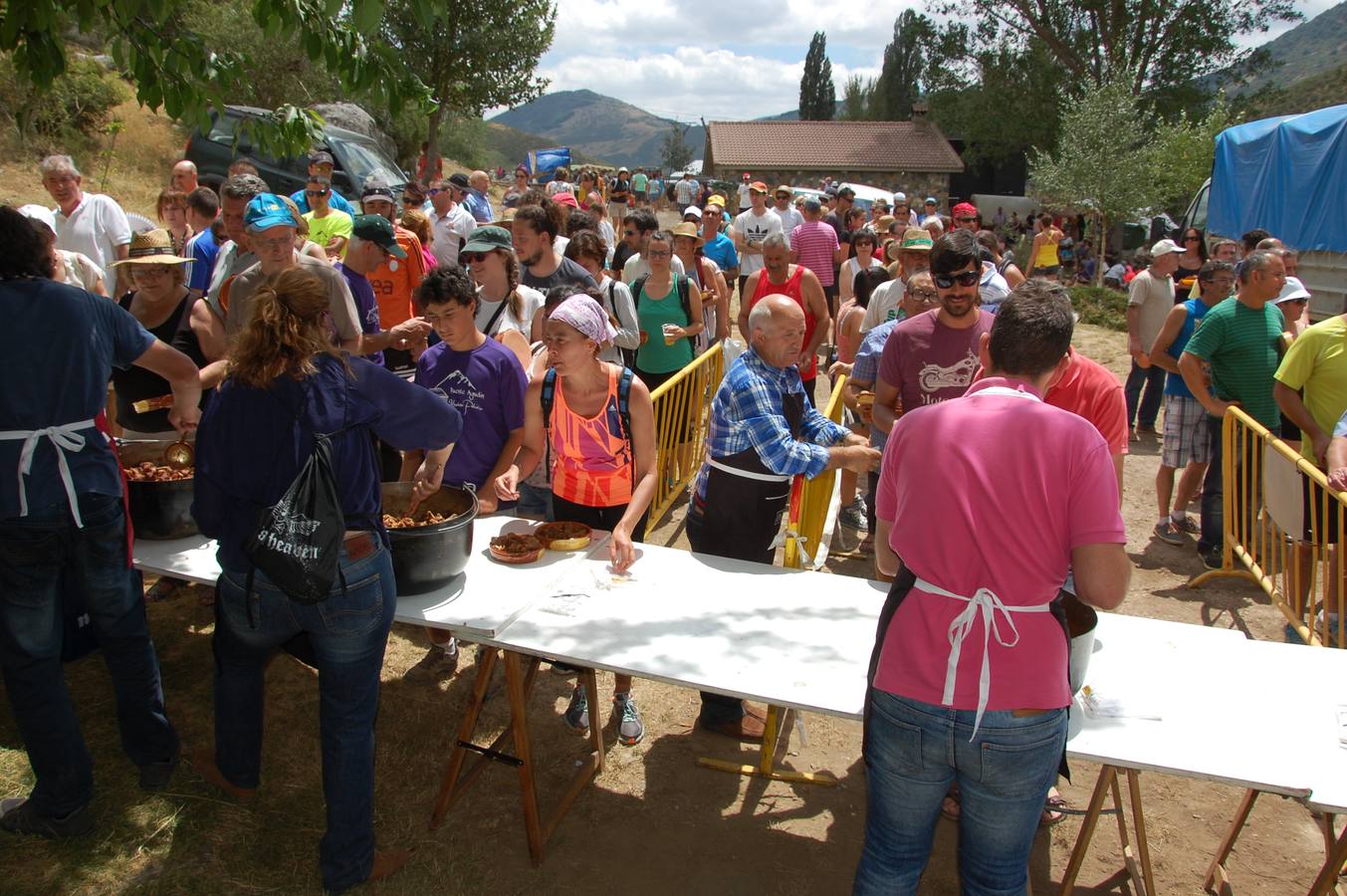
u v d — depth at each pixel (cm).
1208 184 1453
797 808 337
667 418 544
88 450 282
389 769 346
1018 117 3325
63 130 1570
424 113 389
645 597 303
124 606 300
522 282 545
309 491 240
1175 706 250
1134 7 3222
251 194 447
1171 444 588
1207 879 304
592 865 303
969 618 195
